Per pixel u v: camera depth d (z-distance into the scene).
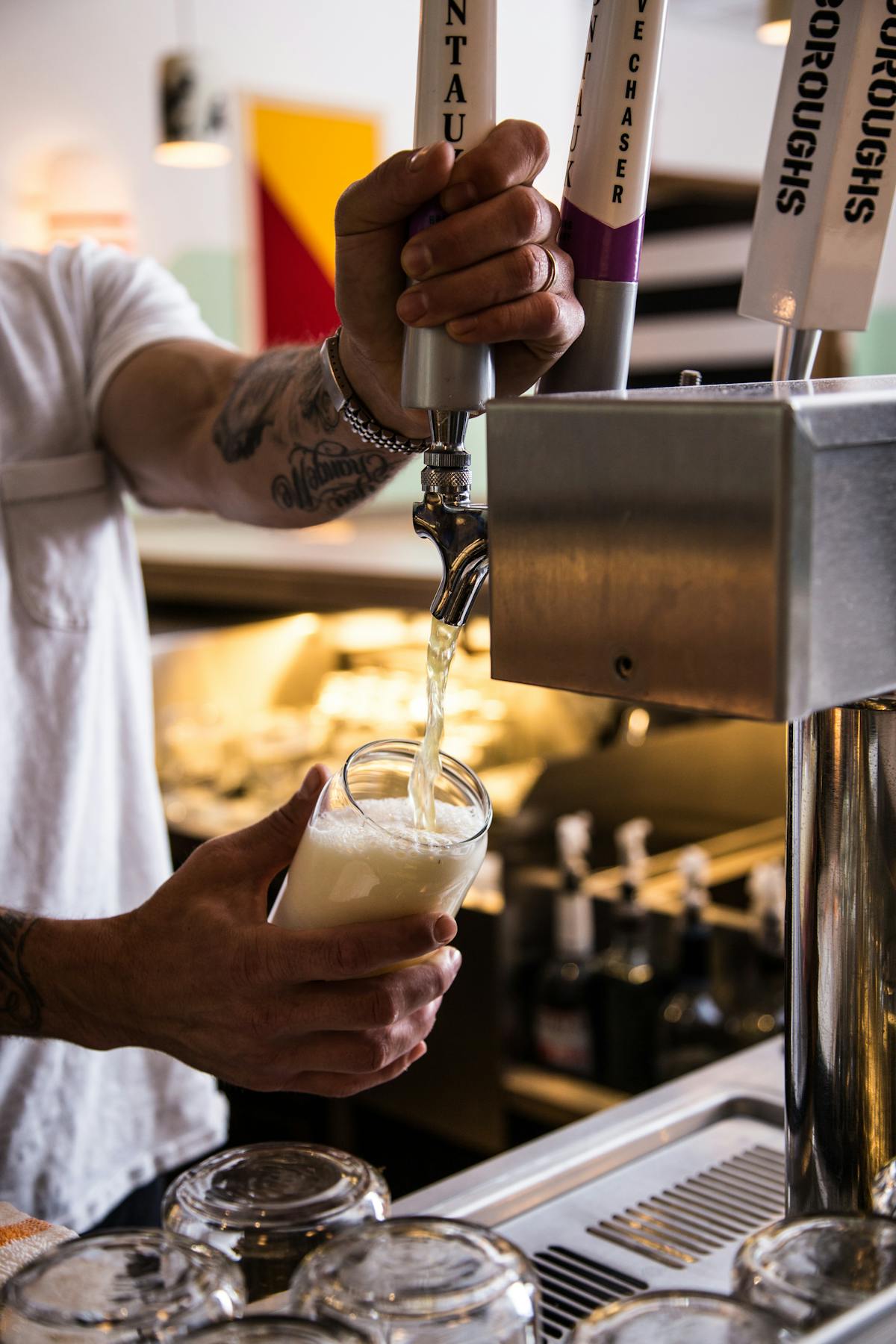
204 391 1.11
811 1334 0.40
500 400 0.45
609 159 0.55
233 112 4.19
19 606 1.10
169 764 2.53
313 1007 0.64
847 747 0.53
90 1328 0.41
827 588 0.40
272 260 4.38
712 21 5.20
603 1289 0.63
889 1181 0.52
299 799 0.70
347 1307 0.41
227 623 2.69
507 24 4.71
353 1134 2.08
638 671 0.43
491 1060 1.89
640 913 1.86
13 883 1.09
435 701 0.61
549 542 0.44
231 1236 0.48
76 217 3.87
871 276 0.56
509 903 1.88
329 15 4.41
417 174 0.53
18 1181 1.08
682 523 0.41
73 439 1.16
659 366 4.48
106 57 3.96
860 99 0.54
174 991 0.68
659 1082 1.81
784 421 0.38
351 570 2.29
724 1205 0.71
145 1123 1.20
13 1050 1.07
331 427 0.96
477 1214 0.69
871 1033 0.55
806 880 0.56
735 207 4.16
